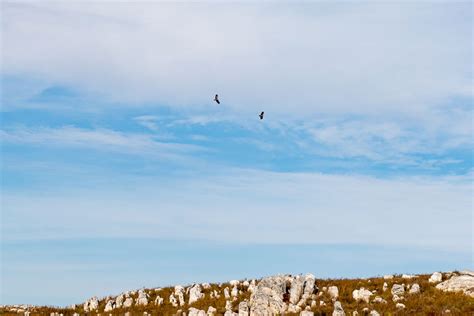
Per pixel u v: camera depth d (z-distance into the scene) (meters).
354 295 52.38
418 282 54.41
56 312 63.34
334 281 58.28
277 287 53.75
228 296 58.31
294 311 50.41
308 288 54.06
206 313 53.91
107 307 62.09
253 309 51.75
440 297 49.53
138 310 59.09
